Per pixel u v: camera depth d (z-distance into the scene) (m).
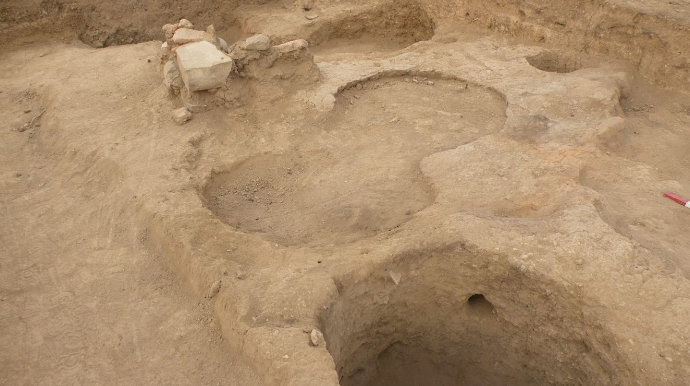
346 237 6.06
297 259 5.47
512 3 10.42
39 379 4.74
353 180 7.03
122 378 4.72
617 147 7.38
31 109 9.01
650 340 4.55
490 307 5.91
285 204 6.82
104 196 6.84
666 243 5.57
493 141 7.30
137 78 9.51
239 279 5.23
